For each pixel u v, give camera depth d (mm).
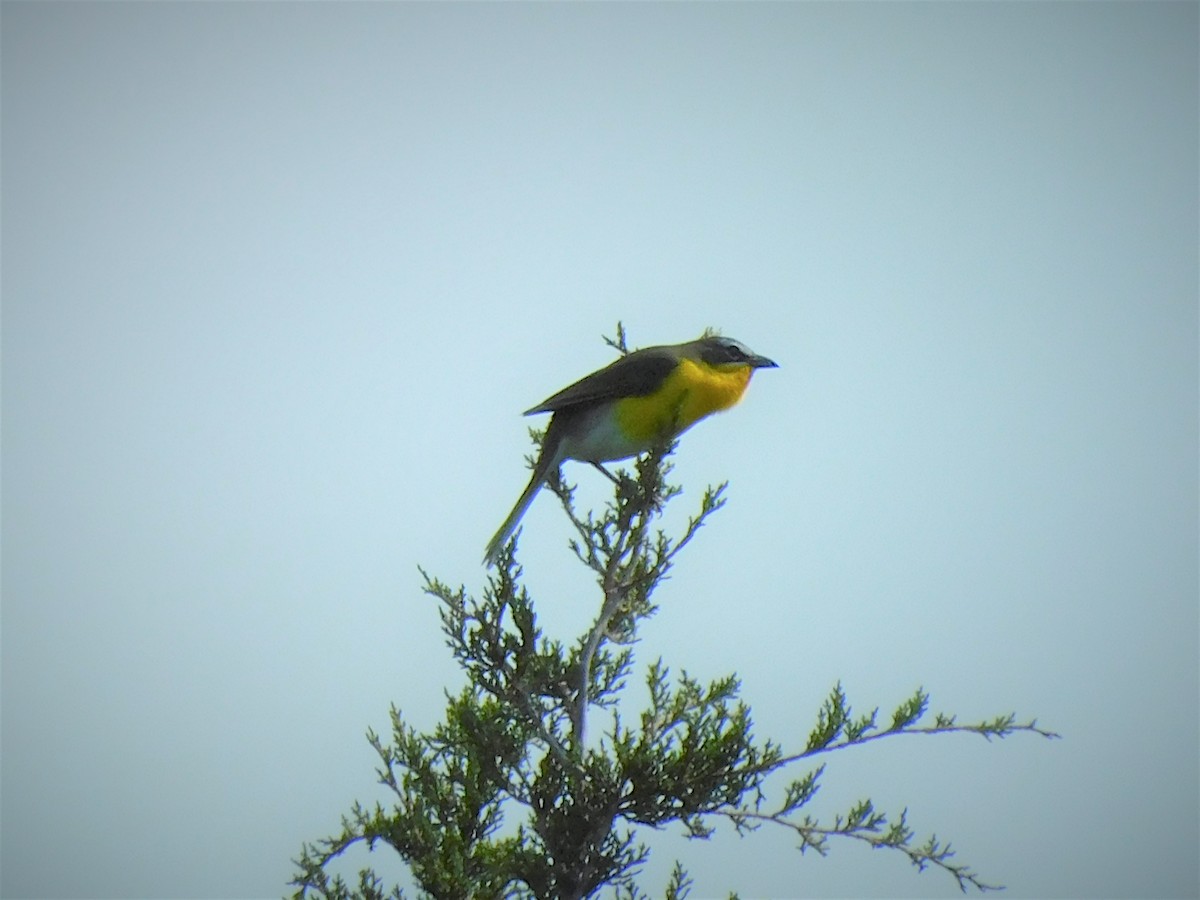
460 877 12523
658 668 13125
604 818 12266
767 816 12195
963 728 12156
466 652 12664
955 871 11906
